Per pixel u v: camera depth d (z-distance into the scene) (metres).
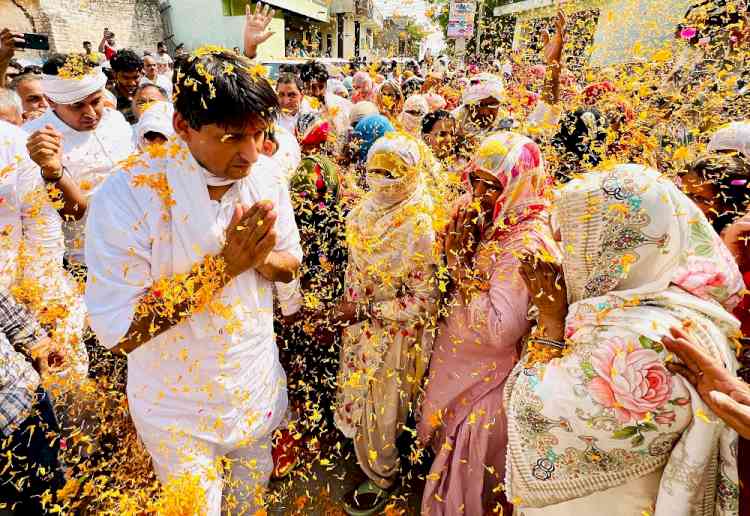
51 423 1.76
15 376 1.50
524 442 1.27
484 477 1.83
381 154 1.84
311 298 1.99
